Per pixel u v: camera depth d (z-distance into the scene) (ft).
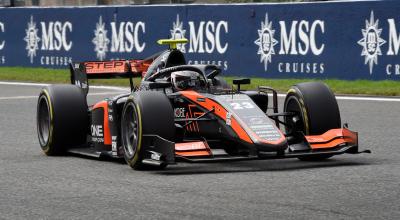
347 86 211.00
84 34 275.80
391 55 208.64
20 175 100.42
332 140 103.19
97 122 113.39
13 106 191.72
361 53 214.48
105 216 76.02
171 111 99.86
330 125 104.88
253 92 108.17
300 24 225.15
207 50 245.45
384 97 195.42
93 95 216.74
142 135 98.58
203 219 73.72
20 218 76.23
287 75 229.25
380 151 115.03
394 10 207.10
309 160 107.34
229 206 78.84
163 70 111.24
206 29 245.04
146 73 115.14
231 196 83.61
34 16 290.97
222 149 107.24
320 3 221.05
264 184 89.97
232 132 98.07
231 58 240.53
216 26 242.99
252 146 95.09
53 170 103.91
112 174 99.40
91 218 75.36
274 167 102.12
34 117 169.27
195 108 104.68
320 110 104.68
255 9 234.38
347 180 91.45
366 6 212.64
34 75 279.08
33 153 121.19
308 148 100.63
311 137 103.55
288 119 110.11
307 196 82.89
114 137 107.76
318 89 106.11
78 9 277.03
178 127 103.35
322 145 102.12
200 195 84.48
